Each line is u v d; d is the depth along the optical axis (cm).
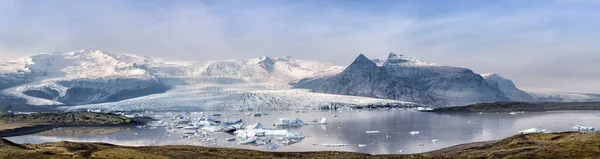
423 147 16938
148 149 11762
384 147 17138
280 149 16750
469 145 14600
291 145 18175
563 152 9188
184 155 10869
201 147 12825
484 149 11931
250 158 10750
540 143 10994
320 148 17025
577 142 9906
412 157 10662
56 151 10606
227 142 19862
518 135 12875
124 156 10162
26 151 10319
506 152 9931
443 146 17012
